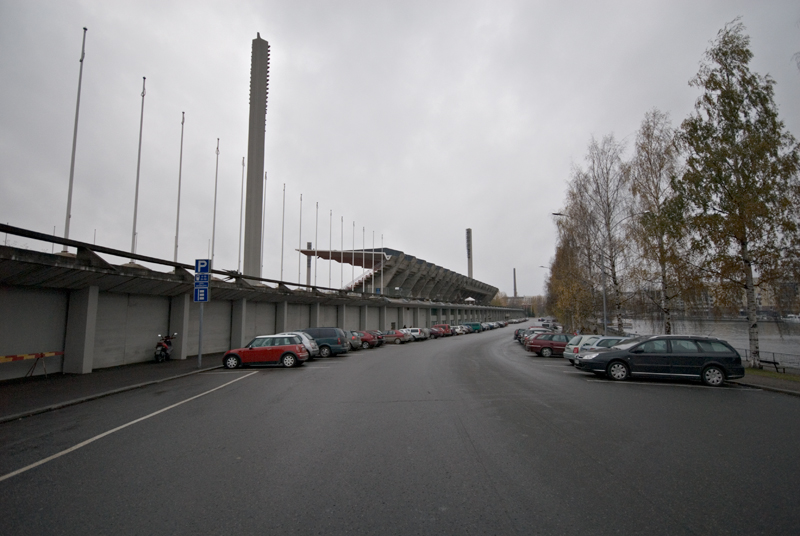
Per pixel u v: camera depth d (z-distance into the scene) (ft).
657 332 93.50
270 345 61.21
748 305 64.39
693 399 36.17
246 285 84.74
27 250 39.91
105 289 54.54
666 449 20.92
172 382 46.09
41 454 20.44
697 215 66.28
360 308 160.15
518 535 12.19
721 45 66.33
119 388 39.81
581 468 18.12
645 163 83.30
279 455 19.99
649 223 75.05
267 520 13.24
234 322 86.07
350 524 12.94
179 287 65.98
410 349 106.63
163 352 63.98
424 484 16.29
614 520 13.16
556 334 91.76
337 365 64.75
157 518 13.43
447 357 80.79
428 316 252.83
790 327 66.74
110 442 22.43
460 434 23.77
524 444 21.77
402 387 41.63
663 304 78.18
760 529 12.60
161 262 60.70
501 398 35.58
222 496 15.19
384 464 18.67
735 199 61.93
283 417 28.22
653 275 80.79
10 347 44.24
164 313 68.13
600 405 32.78
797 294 62.03
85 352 49.85
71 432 24.73
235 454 20.17
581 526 12.75
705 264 66.80
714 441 22.45
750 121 64.34
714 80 65.62
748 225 61.21
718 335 135.85
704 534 12.28
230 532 12.48
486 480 16.70
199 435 23.71
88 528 12.77
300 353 61.11
